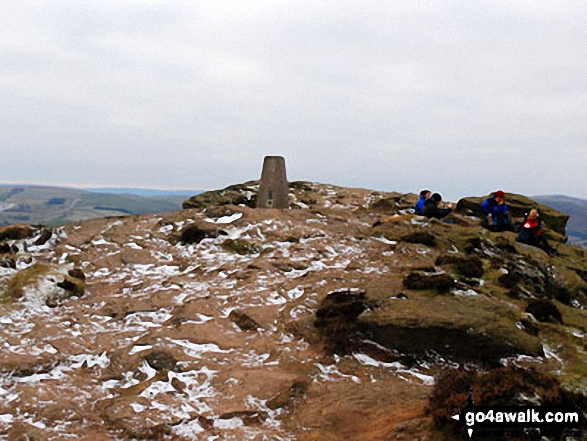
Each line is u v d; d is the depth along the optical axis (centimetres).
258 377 765
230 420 661
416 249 1422
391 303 934
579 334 977
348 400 703
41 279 1123
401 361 851
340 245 1505
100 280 1265
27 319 997
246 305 1056
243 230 1598
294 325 955
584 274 1533
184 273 1309
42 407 675
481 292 1060
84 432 625
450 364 838
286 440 615
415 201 2367
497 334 834
